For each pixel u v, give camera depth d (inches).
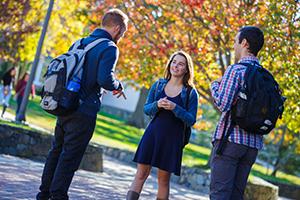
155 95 291.7
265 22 634.8
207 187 705.0
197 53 724.7
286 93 666.8
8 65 1475.1
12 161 505.7
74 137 255.4
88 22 971.3
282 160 1207.6
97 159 634.8
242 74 253.3
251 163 260.4
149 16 770.2
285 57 643.5
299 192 981.8
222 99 252.4
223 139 254.1
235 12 675.4
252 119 248.8
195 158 1119.0
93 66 256.4
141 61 777.6
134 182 285.1
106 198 386.6
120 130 1413.6
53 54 1200.2
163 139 279.7
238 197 261.3
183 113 277.9
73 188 399.9
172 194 565.9
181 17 747.4
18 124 646.5
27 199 306.2
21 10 1023.0
